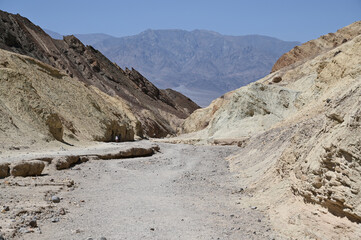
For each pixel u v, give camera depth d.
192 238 7.95
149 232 8.17
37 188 12.11
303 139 11.31
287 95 37.53
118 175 16.27
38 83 32.19
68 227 8.24
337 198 7.65
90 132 32.88
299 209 9.16
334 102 9.48
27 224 7.98
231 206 11.09
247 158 19.64
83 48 101.12
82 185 13.58
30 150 19.86
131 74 117.19
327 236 7.78
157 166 19.92
